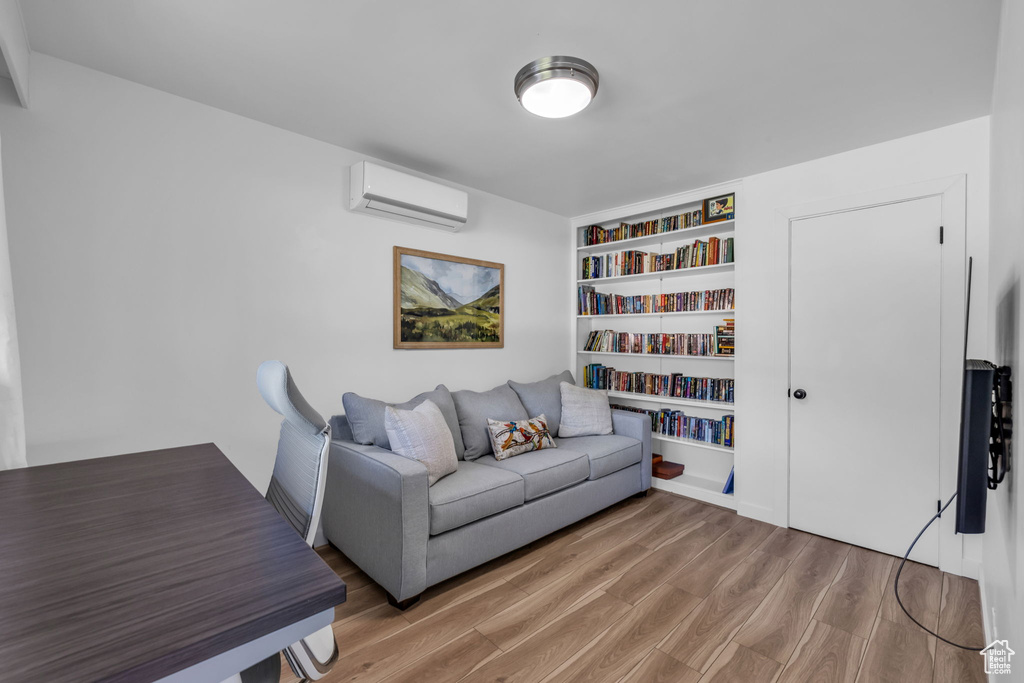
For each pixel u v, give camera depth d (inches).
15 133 69.8
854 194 105.0
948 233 93.5
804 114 88.9
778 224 116.8
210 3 59.8
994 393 54.7
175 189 84.4
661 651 68.7
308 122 94.2
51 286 72.7
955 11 59.9
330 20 63.1
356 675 63.4
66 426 74.1
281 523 33.7
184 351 85.5
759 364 120.3
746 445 122.5
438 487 88.6
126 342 79.5
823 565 95.3
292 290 99.3
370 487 84.5
